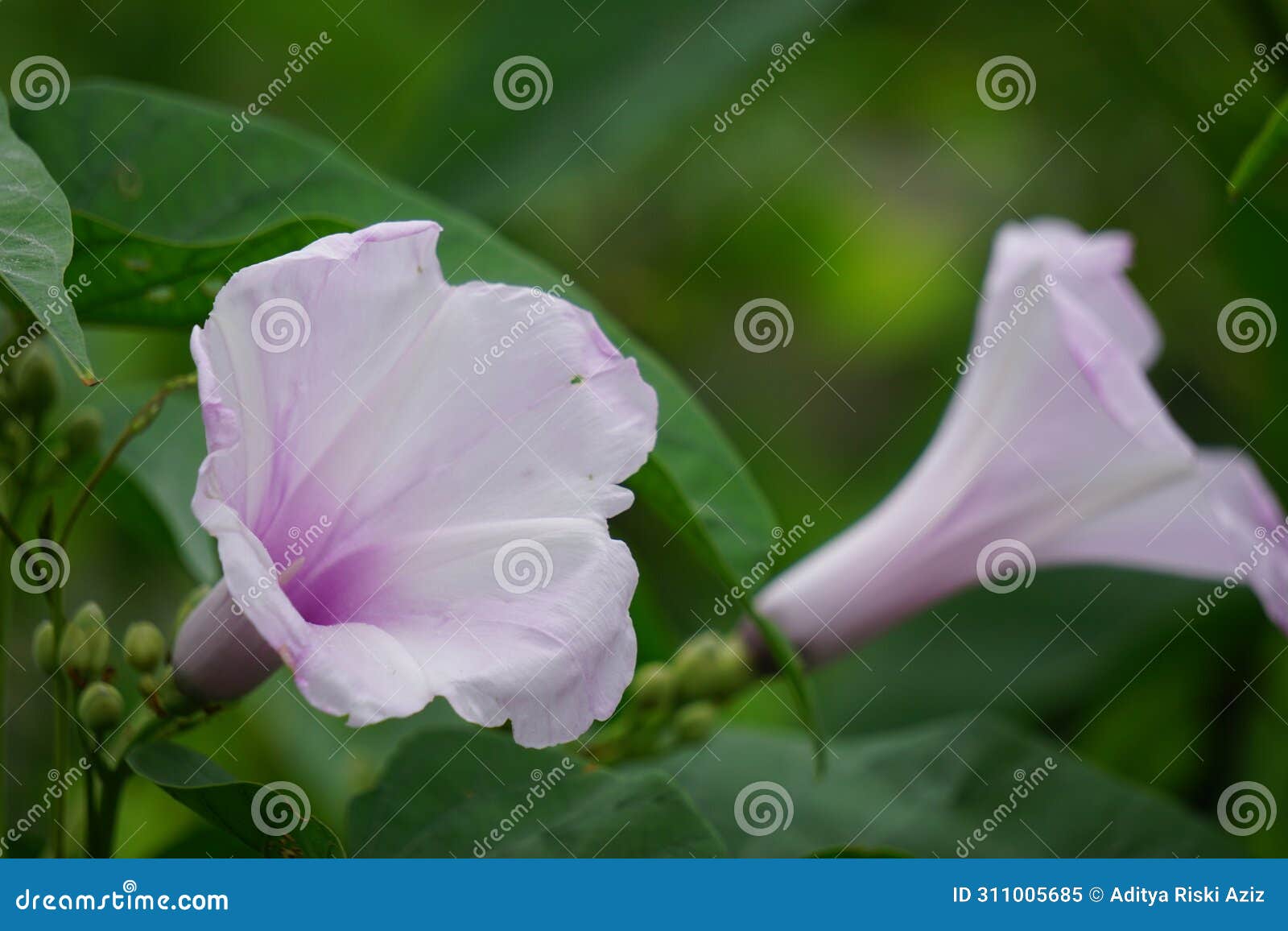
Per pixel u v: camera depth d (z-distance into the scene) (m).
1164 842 0.68
